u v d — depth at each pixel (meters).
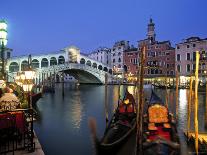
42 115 19.00
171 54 57.53
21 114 7.46
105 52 78.38
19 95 12.82
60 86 62.41
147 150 7.37
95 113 20.23
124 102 12.71
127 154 7.95
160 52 59.47
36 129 14.15
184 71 53.09
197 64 9.95
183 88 45.53
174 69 57.00
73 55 59.16
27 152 6.90
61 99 31.08
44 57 54.66
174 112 20.81
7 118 7.13
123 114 12.00
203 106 24.53
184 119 17.48
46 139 11.99
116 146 7.40
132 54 68.38
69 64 52.66
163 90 43.75
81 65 56.34
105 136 9.62
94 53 83.44
